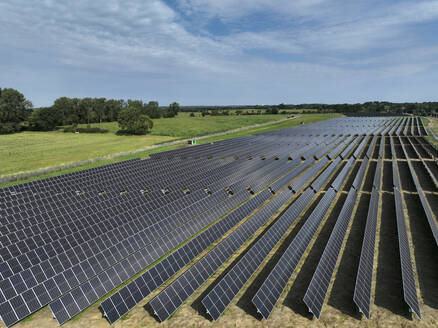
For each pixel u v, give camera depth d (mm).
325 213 35281
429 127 145125
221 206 37031
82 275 22812
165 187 48688
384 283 22219
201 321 18906
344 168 54219
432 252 26250
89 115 187125
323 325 18359
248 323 18672
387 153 75812
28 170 63219
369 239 26938
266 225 33156
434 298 20547
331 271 23141
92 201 40000
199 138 117188
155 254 26438
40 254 25031
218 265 24469
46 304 20031
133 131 136500
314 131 134000
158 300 19094
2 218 32219
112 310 18703
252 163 63688
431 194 41750
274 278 21406
